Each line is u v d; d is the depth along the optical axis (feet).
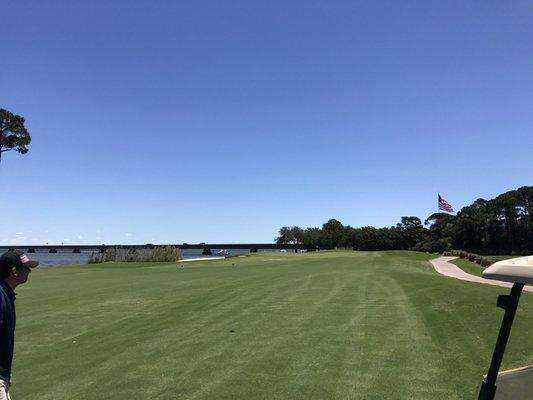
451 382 23.52
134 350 31.73
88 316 45.52
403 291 57.52
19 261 15.72
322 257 176.86
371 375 25.08
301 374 25.62
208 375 25.89
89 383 25.14
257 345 32.14
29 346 33.76
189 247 474.08
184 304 51.65
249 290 62.80
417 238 454.81
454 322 36.76
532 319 36.45
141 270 118.11
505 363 25.84
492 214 372.17
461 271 104.42
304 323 39.17
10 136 203.82
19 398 23.16
